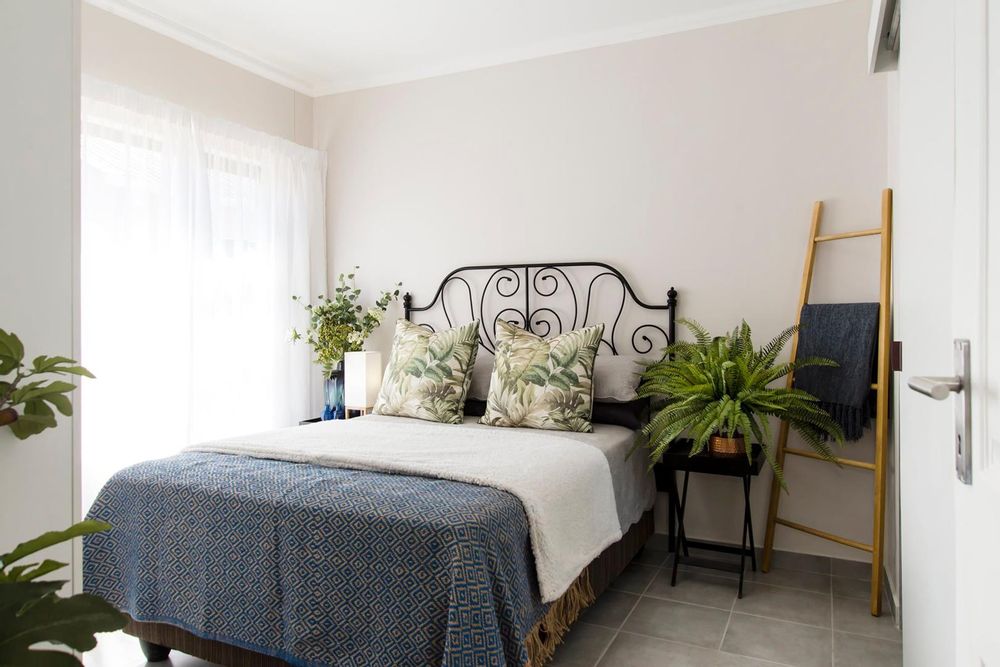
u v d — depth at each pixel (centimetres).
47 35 110
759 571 299
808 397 262
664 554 322
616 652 223
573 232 346
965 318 87
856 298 289
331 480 196
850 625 244
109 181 291
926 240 142
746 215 309
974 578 83
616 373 304
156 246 310
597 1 305
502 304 365
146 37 316
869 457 287
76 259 114
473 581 156
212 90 349
